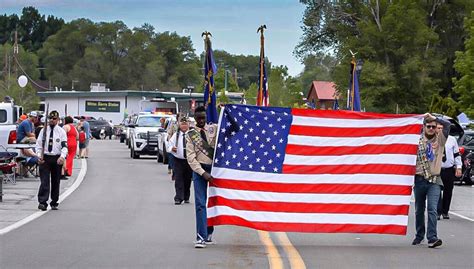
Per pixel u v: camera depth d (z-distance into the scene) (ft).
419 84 187.32
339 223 43.32
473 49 139.54
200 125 42.39
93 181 86.07
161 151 120.26
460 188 91.86
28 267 35.06
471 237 47.44
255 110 43.19
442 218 58.13
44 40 556.92
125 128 196.85
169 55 499.10
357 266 36.06
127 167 110.42
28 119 84.48
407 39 185.98
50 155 57.88
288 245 42.57
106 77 454.40
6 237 44.32
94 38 467.93
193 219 53.31
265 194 42.93
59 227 48.75
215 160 42.37
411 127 43.39
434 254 40.19
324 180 43.32
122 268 34.91
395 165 43.47
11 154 79.97
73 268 34.83
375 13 196.54
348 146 43.45
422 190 43.29
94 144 201.05
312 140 43.37
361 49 188.34
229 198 42.65
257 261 36.94
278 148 43.16
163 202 64.69
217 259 37.40
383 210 43.50
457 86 140.05
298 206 43.14
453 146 56.49
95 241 43.01
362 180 43.45
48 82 465.47
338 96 192.65
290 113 43.32
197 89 417.49
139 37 465.88
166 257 37.86
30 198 66.44
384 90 183.52
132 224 50.44
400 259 38.34
